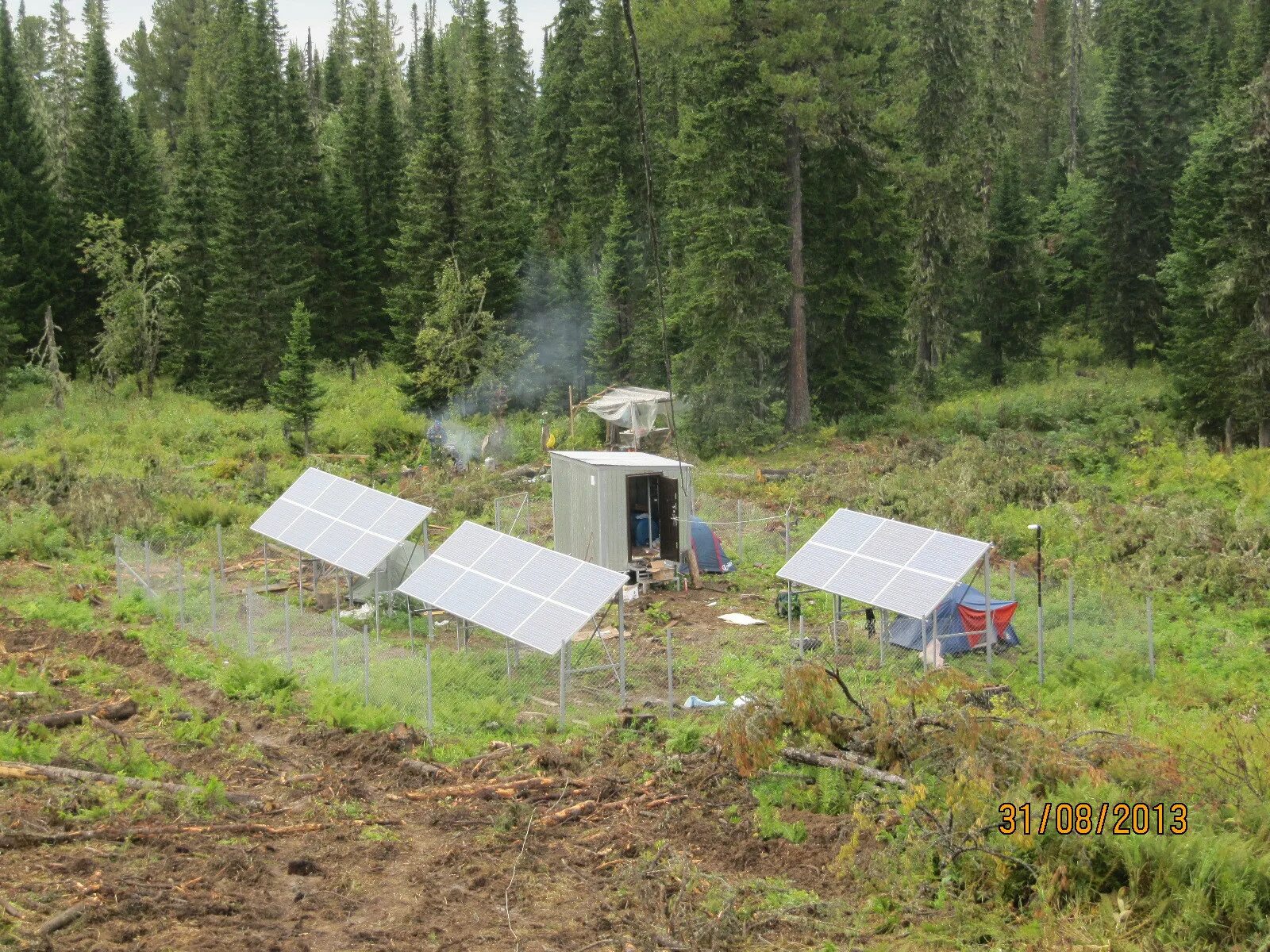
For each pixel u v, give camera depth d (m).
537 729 18.30
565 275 54.00
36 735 16.47
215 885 11.99
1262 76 37.03
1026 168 79.31
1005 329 56.50
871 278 45.97
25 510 31.91
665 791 15.18
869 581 21.75
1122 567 26.97
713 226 42.03
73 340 59.62
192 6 112.00
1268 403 37.22
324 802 14.90
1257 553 26.61
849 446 41.78
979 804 12.68
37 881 11.46
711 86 42.03
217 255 54.97
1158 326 53.91
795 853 13.24
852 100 42.19
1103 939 10.78
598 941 11.16
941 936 11.25
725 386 42.88
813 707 14.80
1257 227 36.88
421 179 54.94
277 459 42.25
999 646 22.20
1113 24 92.75
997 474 34.75
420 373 50.31
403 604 25.72
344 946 10.90
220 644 22.64
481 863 12.98
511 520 33.75
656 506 29.05
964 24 53.94
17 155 58.38
